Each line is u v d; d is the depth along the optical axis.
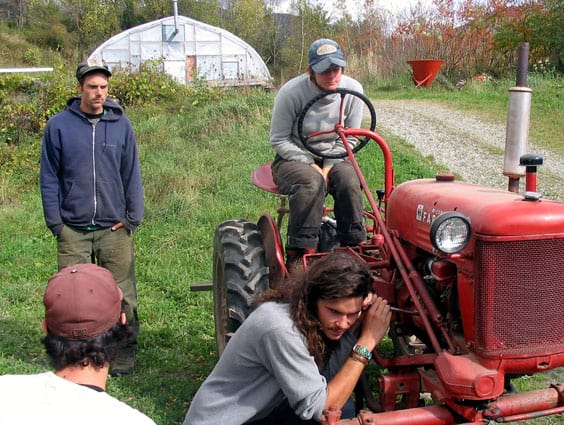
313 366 2.56
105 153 4.42
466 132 12.06
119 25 46.69
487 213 2.66
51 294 1.92
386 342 4.76
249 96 14.28
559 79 17.61
